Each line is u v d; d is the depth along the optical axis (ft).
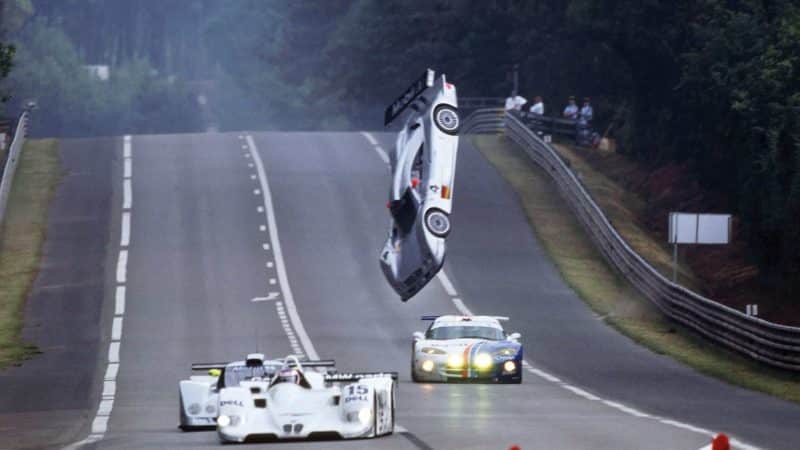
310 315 530.27
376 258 634.84
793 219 588.91
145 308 538.06
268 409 230.89
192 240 655.76
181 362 434.30
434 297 570.05
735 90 645.51
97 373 411.95
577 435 237.45
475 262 633.61
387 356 442.91
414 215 364.58
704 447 219.41
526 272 619.26
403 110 392.88
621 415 282.77
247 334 491.31
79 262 614.34
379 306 551.59
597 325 521.65
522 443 224.74
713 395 347.15
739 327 440.86
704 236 492.95
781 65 629.10
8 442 258.78
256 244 651.25
